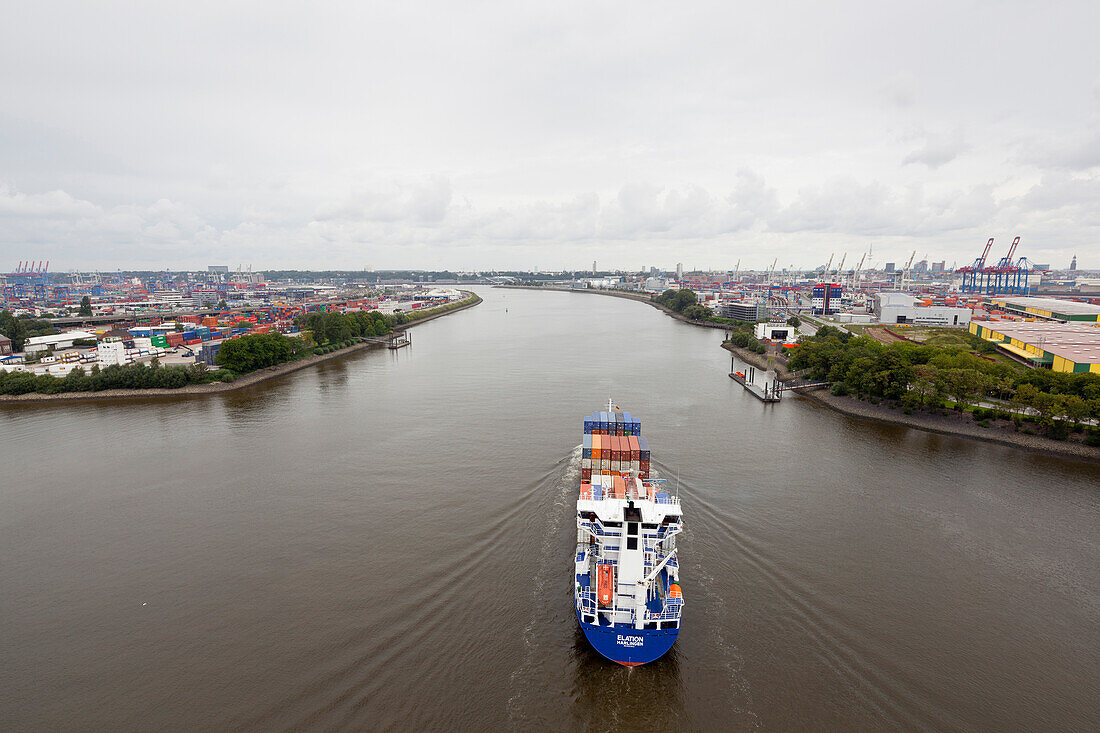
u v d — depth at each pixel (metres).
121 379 155.38
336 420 125.88
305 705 45.16
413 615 56.12
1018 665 49.62
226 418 128.50
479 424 120.69
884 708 45.03
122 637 53.69
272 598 59.19
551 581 61.72
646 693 46.78
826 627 54.50
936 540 70.62
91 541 71.69
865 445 107.06
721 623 54.97
